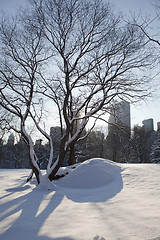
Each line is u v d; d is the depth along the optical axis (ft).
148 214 12.16
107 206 15.23
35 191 25.23
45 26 35.86
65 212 14.25
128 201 16.38
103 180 27.14
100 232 9.64
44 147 101.65
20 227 11.12
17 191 25.95
